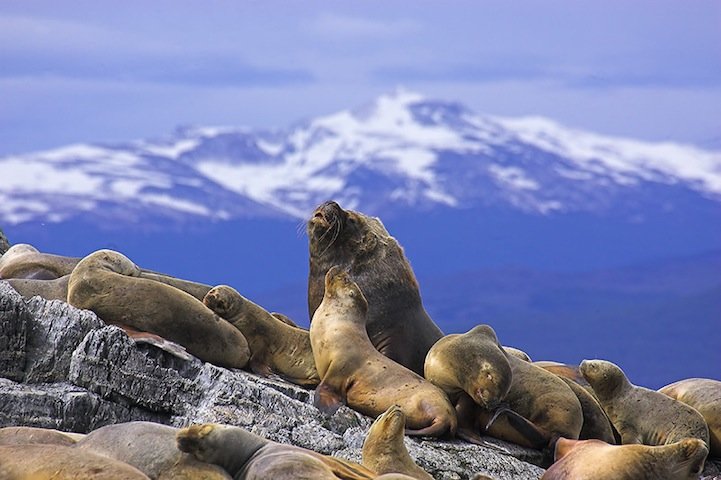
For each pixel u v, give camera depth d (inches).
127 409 2119.8
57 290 2410.2
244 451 1612.9
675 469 1887.3
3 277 2709.2
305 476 1514.5
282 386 2268.7
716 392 2534.5
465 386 2263.8
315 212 2598.4
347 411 2204.7
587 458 1939.0
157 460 1598.2
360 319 2370.8
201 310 2309.3
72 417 2058.3
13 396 2032.5
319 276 2605.8
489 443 2242.9
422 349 2549.2
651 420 2425.0
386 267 2568.9
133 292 2276.1
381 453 1796.3
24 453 1547.7
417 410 2194.9
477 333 2343.8
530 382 2369.6
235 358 2343.8
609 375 2438.5
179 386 2139.5
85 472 1509.6
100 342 2133.4
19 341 2161.7
